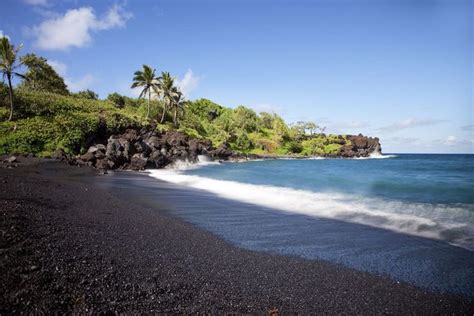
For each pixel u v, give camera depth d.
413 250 8.73
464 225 10.94
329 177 29.25
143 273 6.25
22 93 46.09
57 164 29.03
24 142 34.12
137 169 36.47
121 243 7.91
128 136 41.94
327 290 6.34
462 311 5.61
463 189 18.86
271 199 16.92
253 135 109.06
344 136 136.50
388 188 20.50
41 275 5.17
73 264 5.91
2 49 37.81
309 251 8.68
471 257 8.12
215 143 82.94
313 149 116.69
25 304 4.41
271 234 10.28
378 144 129.12
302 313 5.39
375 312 5.54
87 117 42.75
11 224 7.18
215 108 119.75
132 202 14.80
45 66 62.50
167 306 5.12
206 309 5.19
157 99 81.25
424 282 6.76
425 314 5.50
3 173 19.28
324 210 14.03
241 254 8.26
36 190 13.77
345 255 8.38
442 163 58.00
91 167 31.17
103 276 5.72
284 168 45.00
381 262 7.89
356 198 16.97
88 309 4.61
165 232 9.68
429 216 12.37
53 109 44.16
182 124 82.56
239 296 5.83
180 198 16.84
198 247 8.53
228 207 14.69
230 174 33.75
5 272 4.97
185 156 50.25
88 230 8.47
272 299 5.83
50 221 8.46
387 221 11.84
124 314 4.71
